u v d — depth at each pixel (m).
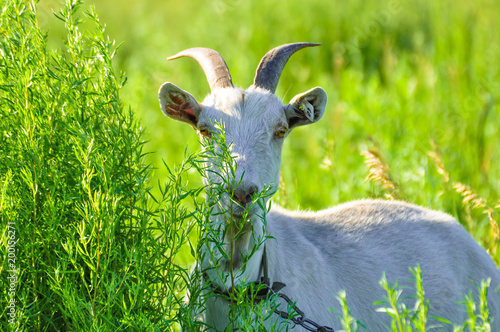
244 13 18.53
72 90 5.46
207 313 5.71
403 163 10.71
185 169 5.14
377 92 13.66
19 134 5.25
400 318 4.27
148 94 14.56
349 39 17.47
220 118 5.62
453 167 10.88
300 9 18.39
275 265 5.88
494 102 12.94
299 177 11.35
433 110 12.91
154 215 5.27
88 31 5.60
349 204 7.70
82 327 4.99
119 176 5.37
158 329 4.91
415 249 7.10
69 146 5.30
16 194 5.18
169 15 21.88
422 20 18.28
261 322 4.88
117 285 5.05
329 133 11.09
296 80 16.44
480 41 15.62
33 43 5.38
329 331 5.55
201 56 6.25
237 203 4.98
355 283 6.59
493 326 7.22
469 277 7.29
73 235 4.90
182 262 8.27
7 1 5.42
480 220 9.96
